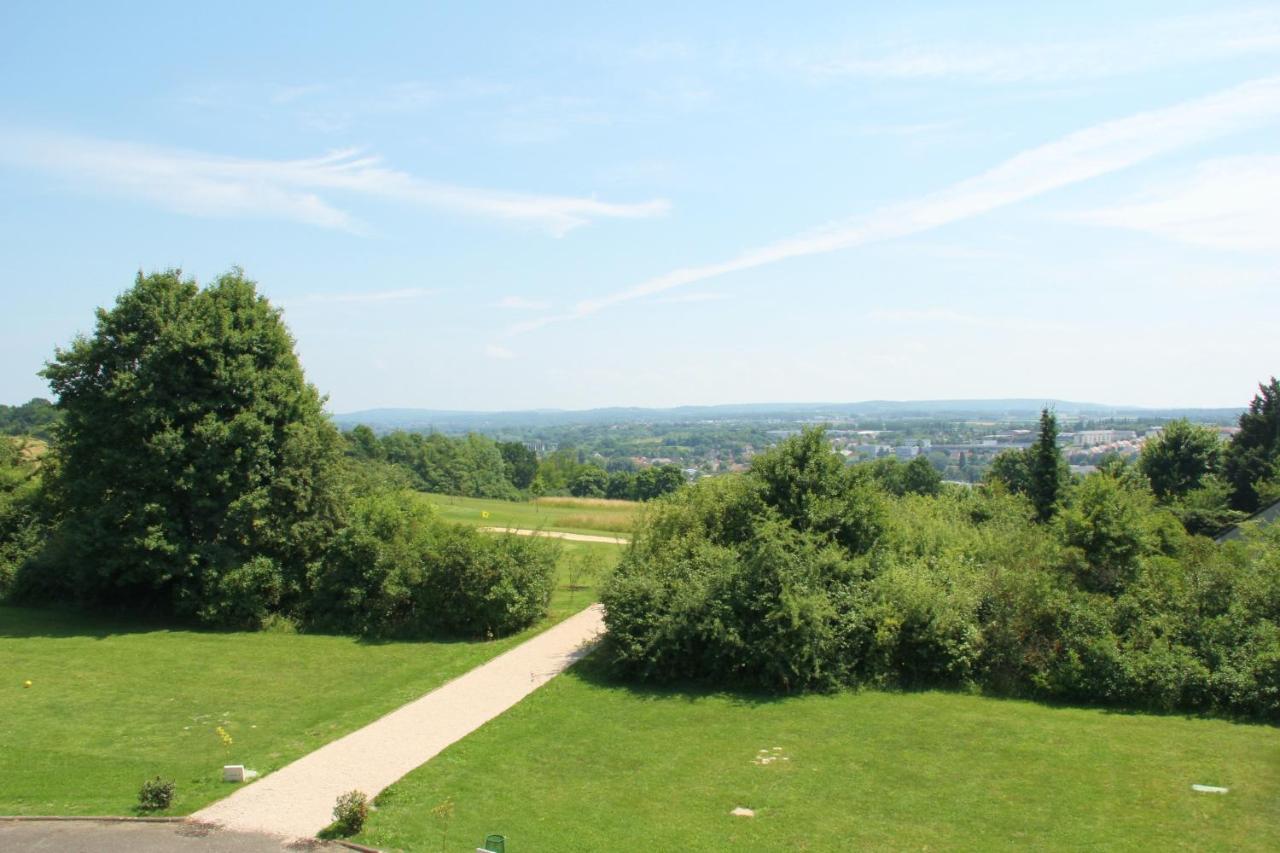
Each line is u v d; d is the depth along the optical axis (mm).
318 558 30172
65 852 12516
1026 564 23906
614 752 17312
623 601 23391
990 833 13422
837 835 13414
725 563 23688
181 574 28859
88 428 29344
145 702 20719
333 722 19094
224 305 30906
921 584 23281
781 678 21781
